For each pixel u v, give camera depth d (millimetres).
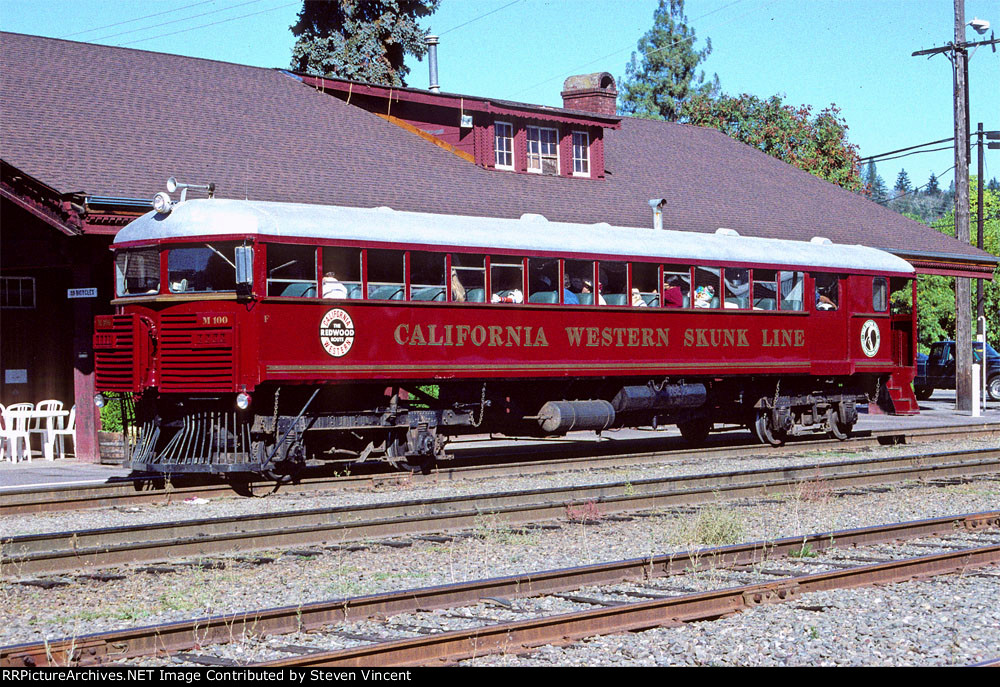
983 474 17094
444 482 16359
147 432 15547
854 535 11211
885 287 23453
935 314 59781
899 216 34031
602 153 29469
